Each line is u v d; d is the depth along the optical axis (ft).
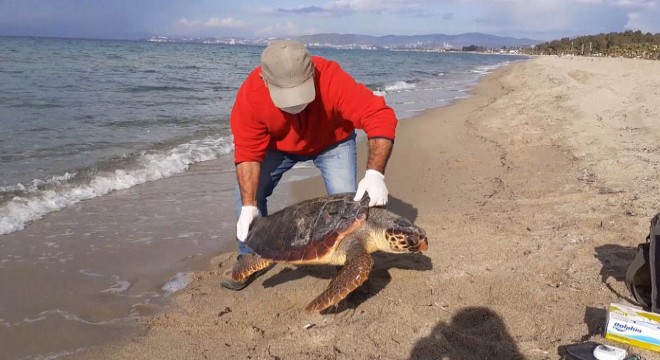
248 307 13.41
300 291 13.99
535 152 29.25
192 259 16.53
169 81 70.74
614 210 18.25
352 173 14.58
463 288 13.46
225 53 221.66
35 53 125.08
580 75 88.07
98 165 26.09
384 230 11.87
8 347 11.42
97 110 41.78
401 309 12.40
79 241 17.42
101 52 158.92
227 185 24.82
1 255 15.94
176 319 12.87
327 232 12.49
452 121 42.83
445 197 22.31
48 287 14.25
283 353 10.96
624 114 39.22
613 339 10.18
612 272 13.61
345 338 11.37
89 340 11.88
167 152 29.94
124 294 14.12
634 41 366.02
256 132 12.77
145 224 19.31
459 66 199.31
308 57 11.12
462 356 10.47
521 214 18.90
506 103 53.78
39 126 33.91
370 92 12.91
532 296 12.75
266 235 13.35
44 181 22.91
